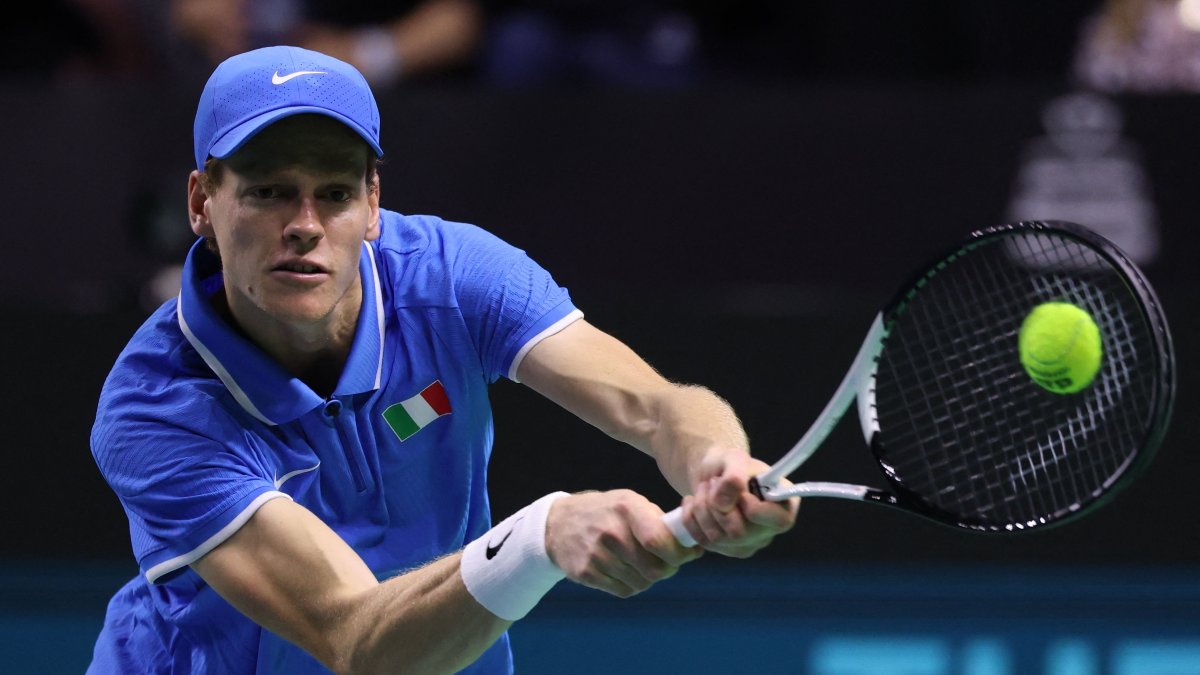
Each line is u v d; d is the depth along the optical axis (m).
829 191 23.02
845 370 23.47
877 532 24.52
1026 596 23.91
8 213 23.52
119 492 10.84
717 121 23.05
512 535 9.31
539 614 23.89
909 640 22.50
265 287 10.20
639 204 23.17
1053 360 9.45
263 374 10.67
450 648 9.49
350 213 10.27
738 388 23.56
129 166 23.44
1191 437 23.84
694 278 23.30
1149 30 25.08
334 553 10.03
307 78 10.16
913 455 20.05
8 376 24.36
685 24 27.38
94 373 24.20
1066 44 26.95
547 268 23.27
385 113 23.08
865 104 22.92
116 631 12.03
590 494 9.25
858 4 27.45
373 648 9.60
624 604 24.14
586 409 11.13
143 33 26.66
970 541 24.50
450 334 11.29
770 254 23.19
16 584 24.22
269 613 10.09
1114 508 24.28
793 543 24.69
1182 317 22.98
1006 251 21.56
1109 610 23.41
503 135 23.12
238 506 10.30
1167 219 22.48
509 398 24.47
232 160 10.12
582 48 26.77
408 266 11.33
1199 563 24.08
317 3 27.94
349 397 10.98
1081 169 22.55
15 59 26.47
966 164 22.77
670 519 9.05
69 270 23.64
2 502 24.61
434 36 26.62
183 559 10.44
